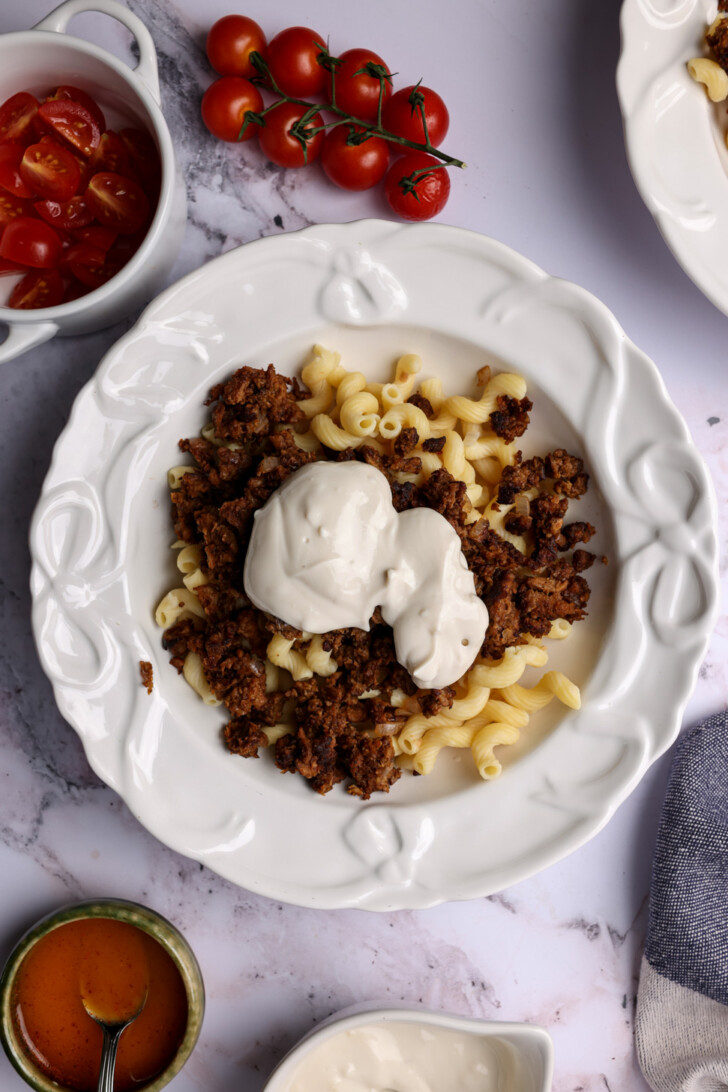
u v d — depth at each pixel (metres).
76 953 0.75
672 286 0.76
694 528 0.71
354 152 0.73
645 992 0.77
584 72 0.76
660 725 0.71
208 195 0.75
